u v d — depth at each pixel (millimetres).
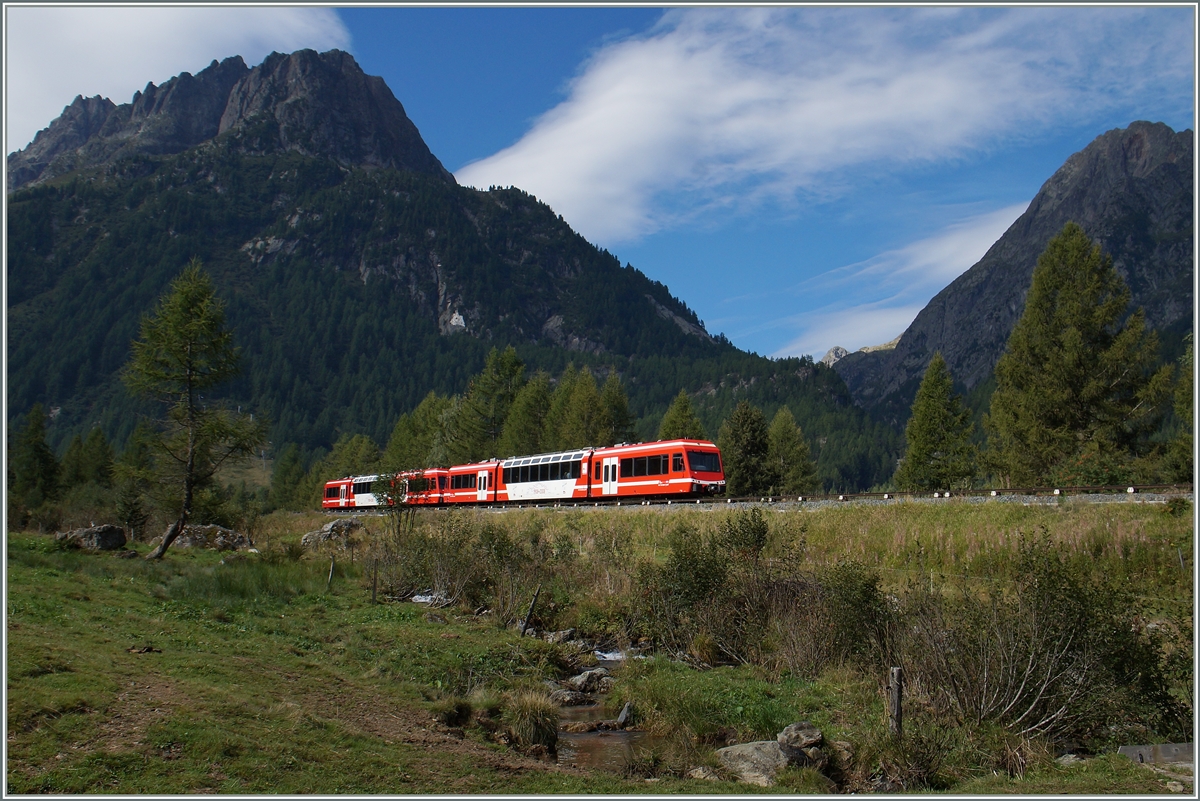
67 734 8906
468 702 13859
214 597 19125
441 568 24766
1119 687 12750
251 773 8938
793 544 24688
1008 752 11828
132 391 30031
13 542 26156
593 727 14039
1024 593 13781
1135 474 34625
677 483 38750
